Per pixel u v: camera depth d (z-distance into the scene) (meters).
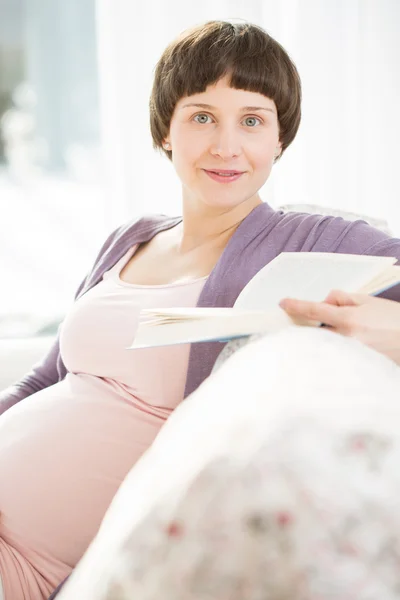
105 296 1.19
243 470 0.47
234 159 1.11
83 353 1.16
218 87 1.10
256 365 0.60
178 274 1.19
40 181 4.92
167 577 0.47
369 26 2.28
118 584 0.48
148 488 0.53
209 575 0.46
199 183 1.14
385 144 2.33
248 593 0.45
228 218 1.17
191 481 0.49
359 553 0.45
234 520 0.46
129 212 2.27
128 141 2.24
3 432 1.13
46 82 4.70
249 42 1.10
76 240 4.30
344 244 1.05
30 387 1.35
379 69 2.29
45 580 1.05
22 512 1.07
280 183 2.32
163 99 1.16
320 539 0.45
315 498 0.46
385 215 2.36
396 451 0.48
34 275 3.79
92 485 1.07
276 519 0.45
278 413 0.50
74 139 4.87
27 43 4.60
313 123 2.30
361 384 0.55
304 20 2.26
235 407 0.54
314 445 0.48
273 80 1.11
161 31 2.21
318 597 0.44
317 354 0.60
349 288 0.85
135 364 1.09
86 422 1.10
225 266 1.09
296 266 0.92
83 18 4.59
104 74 2.24
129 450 1.08
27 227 4.46
